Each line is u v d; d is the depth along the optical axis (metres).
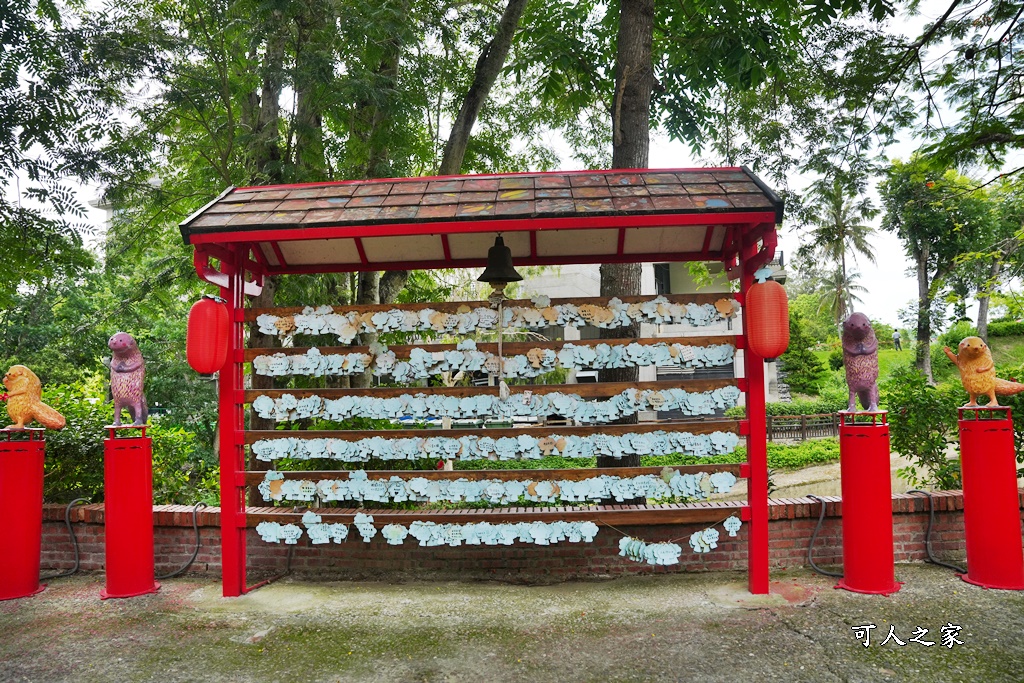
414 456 4.79
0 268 7.43
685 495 4.67
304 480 4.84
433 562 5.25
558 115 10.69
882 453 4.56
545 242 5.42
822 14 7.88
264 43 8.05
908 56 9.08
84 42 7.23
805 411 22.36
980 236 21.00
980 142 8.55
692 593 4.70
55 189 7.33
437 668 3.59
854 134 9.75
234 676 3.53
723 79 9.14
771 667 3.49
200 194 8.54
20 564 4.91
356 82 7.43
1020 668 3.41
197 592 4.96
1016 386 4.62
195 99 7.70
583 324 4.77
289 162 7.93
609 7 8.98
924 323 25.14
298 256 5.54
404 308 4.86
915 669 3.43
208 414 13.72
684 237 5.29
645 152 6.86
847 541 4.66
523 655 3.74
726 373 19.30
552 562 5.20
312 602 4.70
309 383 8.59
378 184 5.18
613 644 3.86
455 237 5.29
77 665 3.69
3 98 7.00
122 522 4.86
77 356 14.62
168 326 15.31
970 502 4.70
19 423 5.05
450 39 8.71
